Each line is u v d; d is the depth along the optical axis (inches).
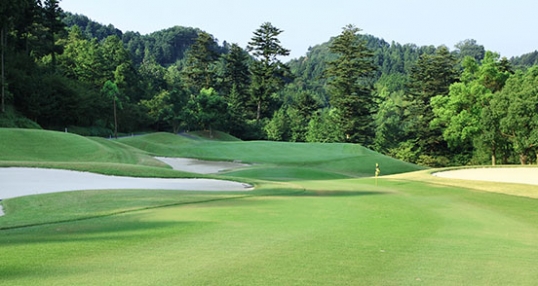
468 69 2578.7
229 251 283.1
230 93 3722.9
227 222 405.1
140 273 228.8
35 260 254.4
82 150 1339.8
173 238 324.5
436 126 2600.9
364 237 343.9
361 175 1658.5
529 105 1905.8
